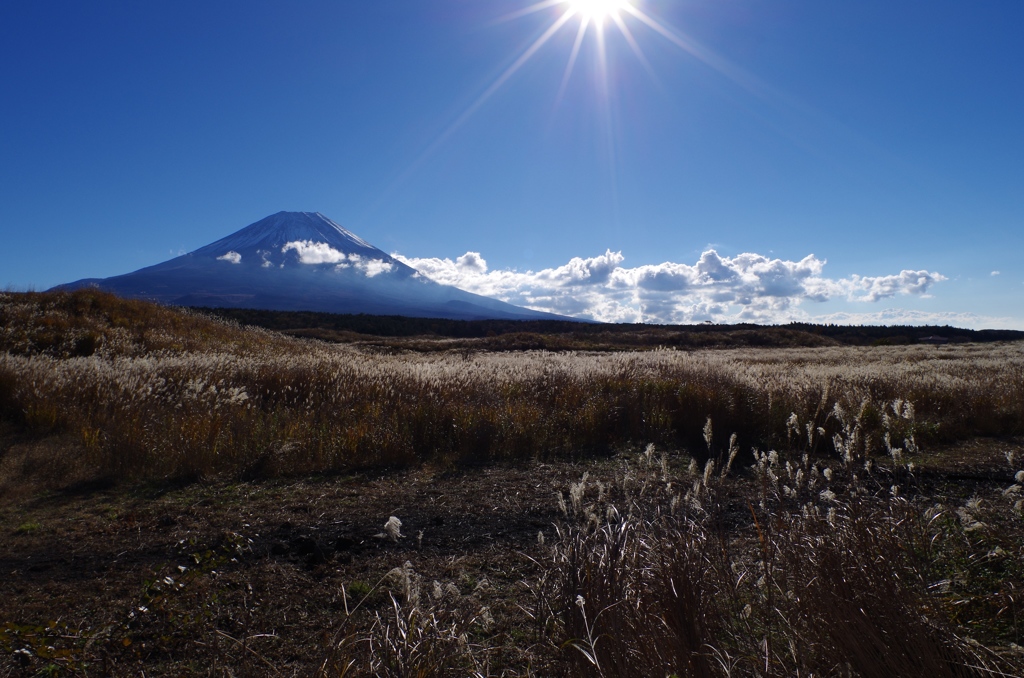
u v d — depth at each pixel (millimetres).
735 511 4812
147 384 7988
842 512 3283
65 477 5867
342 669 2342
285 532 4555
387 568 3898
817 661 2377
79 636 2947
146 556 4066
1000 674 2223
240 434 6945
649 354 16234
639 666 2311
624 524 2934
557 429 8250
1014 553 3115
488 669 2465
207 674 2668
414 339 45594
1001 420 9172
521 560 4016
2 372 8516
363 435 7180
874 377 11688
